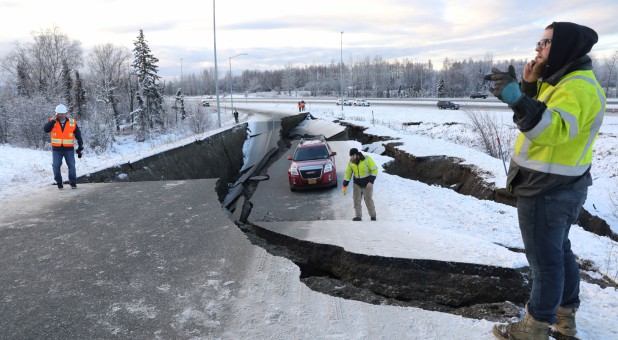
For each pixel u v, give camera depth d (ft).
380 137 89.04
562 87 7.83
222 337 10.35
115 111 216.13
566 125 7.34
